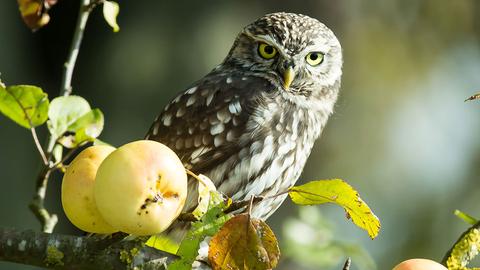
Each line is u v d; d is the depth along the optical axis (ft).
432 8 57.26
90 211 15.98
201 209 16.14
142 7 48.37
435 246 55.62
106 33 48.42
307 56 29.58
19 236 18.24
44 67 49.98
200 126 28.43
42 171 22.40
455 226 56.29
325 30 30.50
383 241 55.36
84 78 48.52
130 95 47.67
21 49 49.26
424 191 56.49
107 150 16.44
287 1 50.31
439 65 57.98
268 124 28.35
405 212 55.98
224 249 15.84
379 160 54.39
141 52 47.93
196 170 28.04
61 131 21.24
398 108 55.52
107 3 23.07
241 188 27.96
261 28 29.84
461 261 18.31
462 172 57.72
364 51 53.83
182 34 48.21
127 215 15.15
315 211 31.35
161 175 15.24
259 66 29.63
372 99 53.83
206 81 29.58
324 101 30.53
